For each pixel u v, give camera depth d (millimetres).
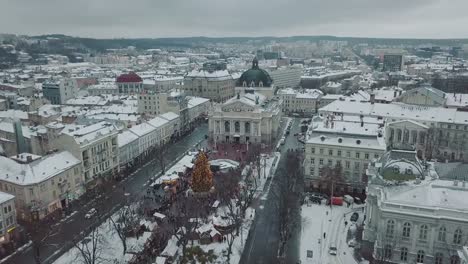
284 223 114125
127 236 116250
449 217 91312
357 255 106562
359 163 148125
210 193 144625
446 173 110188
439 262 94625
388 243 97875
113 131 168250
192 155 189125
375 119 189375
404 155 107312
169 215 129875
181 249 110812
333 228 121875
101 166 160125
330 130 156250
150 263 104750
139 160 191375
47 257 108000
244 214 127625
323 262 104250
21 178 126938
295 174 165250
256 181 159750
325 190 152125
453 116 198625
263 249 112125
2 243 112375
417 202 94875
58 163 139875
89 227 122625
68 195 141250
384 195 99688
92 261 99062
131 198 140250
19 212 128500
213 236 115625
